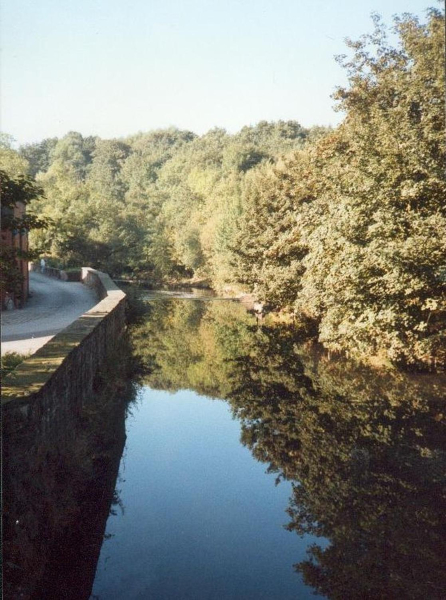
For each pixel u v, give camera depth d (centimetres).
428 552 762
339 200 1681
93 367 1377
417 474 1011
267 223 3275
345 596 666
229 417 1377
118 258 6894
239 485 984
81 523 812
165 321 3145
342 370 1800
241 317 3397
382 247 1462
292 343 2384
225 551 765
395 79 1667
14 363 1136
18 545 605
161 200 11575
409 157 1455
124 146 18800
